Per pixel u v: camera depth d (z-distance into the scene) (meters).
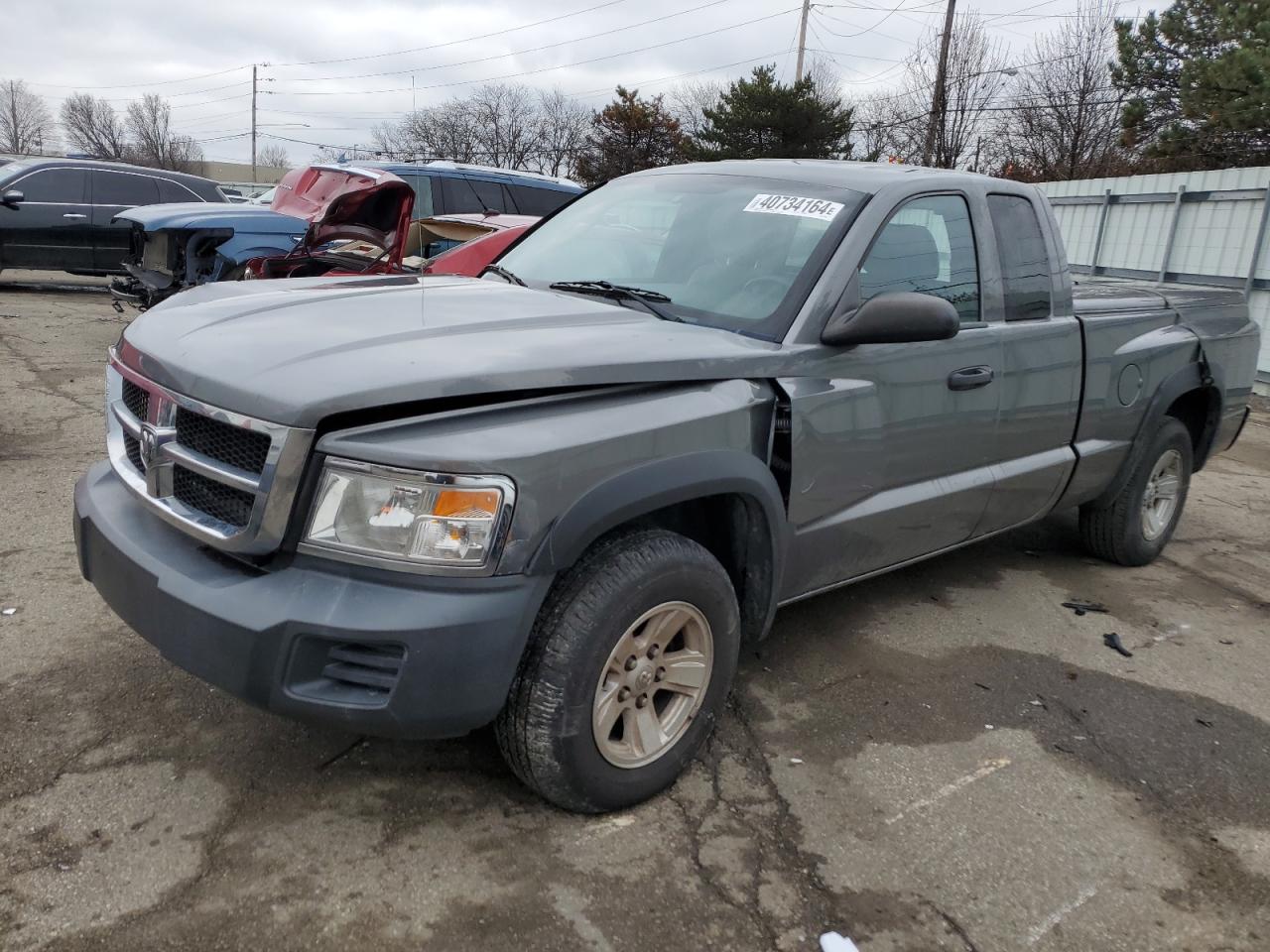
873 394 3.36
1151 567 5.41
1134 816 3.04
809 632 4.20
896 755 3.27
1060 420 4.33
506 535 2.38
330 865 2.53
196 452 2.57
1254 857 2.87
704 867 2.63
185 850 2.55
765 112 37.91
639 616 2.67
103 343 10.41
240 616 2.34
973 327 3.83
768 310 3.27
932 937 2.45
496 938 2.32
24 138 84.69
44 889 2.38
